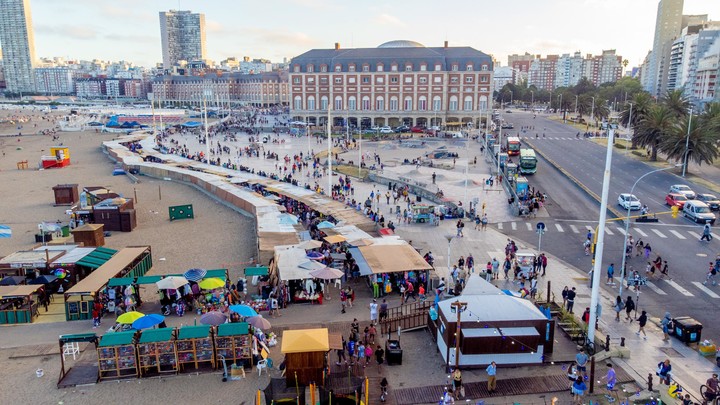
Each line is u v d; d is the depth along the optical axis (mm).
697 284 39406
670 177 80938
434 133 144625
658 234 52344
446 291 37312
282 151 116812
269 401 23719
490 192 73375
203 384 25891
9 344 30172
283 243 43781
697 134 80125
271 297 35188
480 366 27281
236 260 46125
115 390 25391
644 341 30250
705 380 25906
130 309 33938
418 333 31516
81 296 33781
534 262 40406
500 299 29125
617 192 71062
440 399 23812
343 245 45562
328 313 33938
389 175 84312
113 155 111875
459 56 158875
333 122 166875
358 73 161250
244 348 27219
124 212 56031
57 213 64750
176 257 47094
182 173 84000
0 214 64312
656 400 23859
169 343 26828
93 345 29969
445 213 60750
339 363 27516
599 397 24312
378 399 24297
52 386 25688
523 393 24812
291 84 166000
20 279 37062
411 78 159125
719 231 53281
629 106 113125
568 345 29562
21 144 142500
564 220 58406
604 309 35094
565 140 129250
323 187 77125
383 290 37375
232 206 66750
